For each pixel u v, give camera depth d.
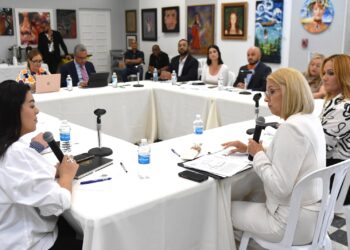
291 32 5.79
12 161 1.37
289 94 1.61
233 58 6.86
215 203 1.76
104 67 9.80
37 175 1.38
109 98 4.30
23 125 1.45
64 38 8.98
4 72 7.29
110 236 1.42
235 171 1.81
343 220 2.74
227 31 6.85
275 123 2.67
